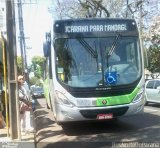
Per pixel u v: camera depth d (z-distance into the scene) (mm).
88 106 11648
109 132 12281
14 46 10742
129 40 12344
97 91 11703
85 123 14680
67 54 11984
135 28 12477
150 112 18297
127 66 12133
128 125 13656
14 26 10742
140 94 12148
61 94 11758
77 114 11633
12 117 10852
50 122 16375
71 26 12148
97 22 12219
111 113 11758
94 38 12125
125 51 12227
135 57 12320
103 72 11867
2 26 11383
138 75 12188
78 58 11969
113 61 12047
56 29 12125
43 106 28391
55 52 12008
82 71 11867
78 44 12055
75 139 11336
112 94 11781
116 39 12219
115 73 11930
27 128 12578
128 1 32250
